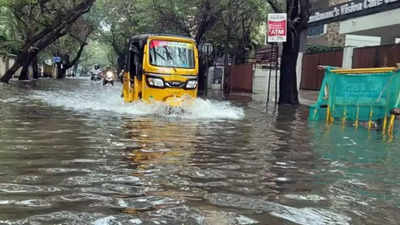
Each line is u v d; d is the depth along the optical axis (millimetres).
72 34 42969
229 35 29297
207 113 12656
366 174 5246
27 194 3977
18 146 6379
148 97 13086
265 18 29797
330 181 4852
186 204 3814
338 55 21719
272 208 3787
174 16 31438
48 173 4781
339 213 3713
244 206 3818
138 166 5270
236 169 5328
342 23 24641
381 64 18156
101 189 4207
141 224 3268
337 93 11141
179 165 5422
